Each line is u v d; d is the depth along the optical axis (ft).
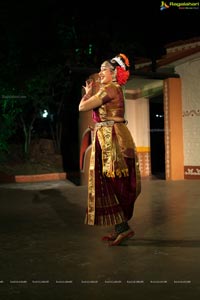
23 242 15.15
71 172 45.70
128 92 42.83
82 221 18.98
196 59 36.58
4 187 36.32
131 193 14.87
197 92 36.78
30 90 46.24
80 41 49.01
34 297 9.64
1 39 45.75
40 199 26.63
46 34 47.85
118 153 14.61
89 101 14.60
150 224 17.75
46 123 57.52
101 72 15.25
